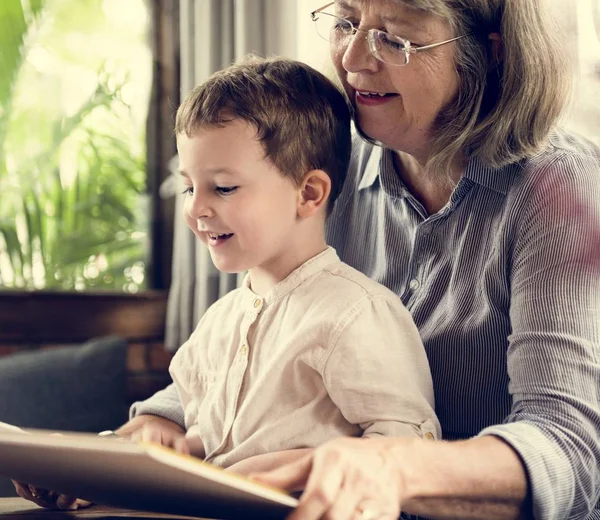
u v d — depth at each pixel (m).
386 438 0.84
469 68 1.09
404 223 1.25
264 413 1.08
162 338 2.63
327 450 0.79
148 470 0.68
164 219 2.75
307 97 1.15
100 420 2.18
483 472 0.86
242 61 1.24
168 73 2.76
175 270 2.49
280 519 0.80
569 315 1.02
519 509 0.91
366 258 1.32
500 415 1.13
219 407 1.14
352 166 1.37
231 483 0.68
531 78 1.09
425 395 1.08
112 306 2.60
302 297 1.11
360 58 1.09
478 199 1.16
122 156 2.77
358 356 1.04
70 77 2.76
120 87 2.77
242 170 1.09
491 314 1.12
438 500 0.85
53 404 2.14
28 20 2.72
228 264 1.12
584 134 1.70
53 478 0.84
